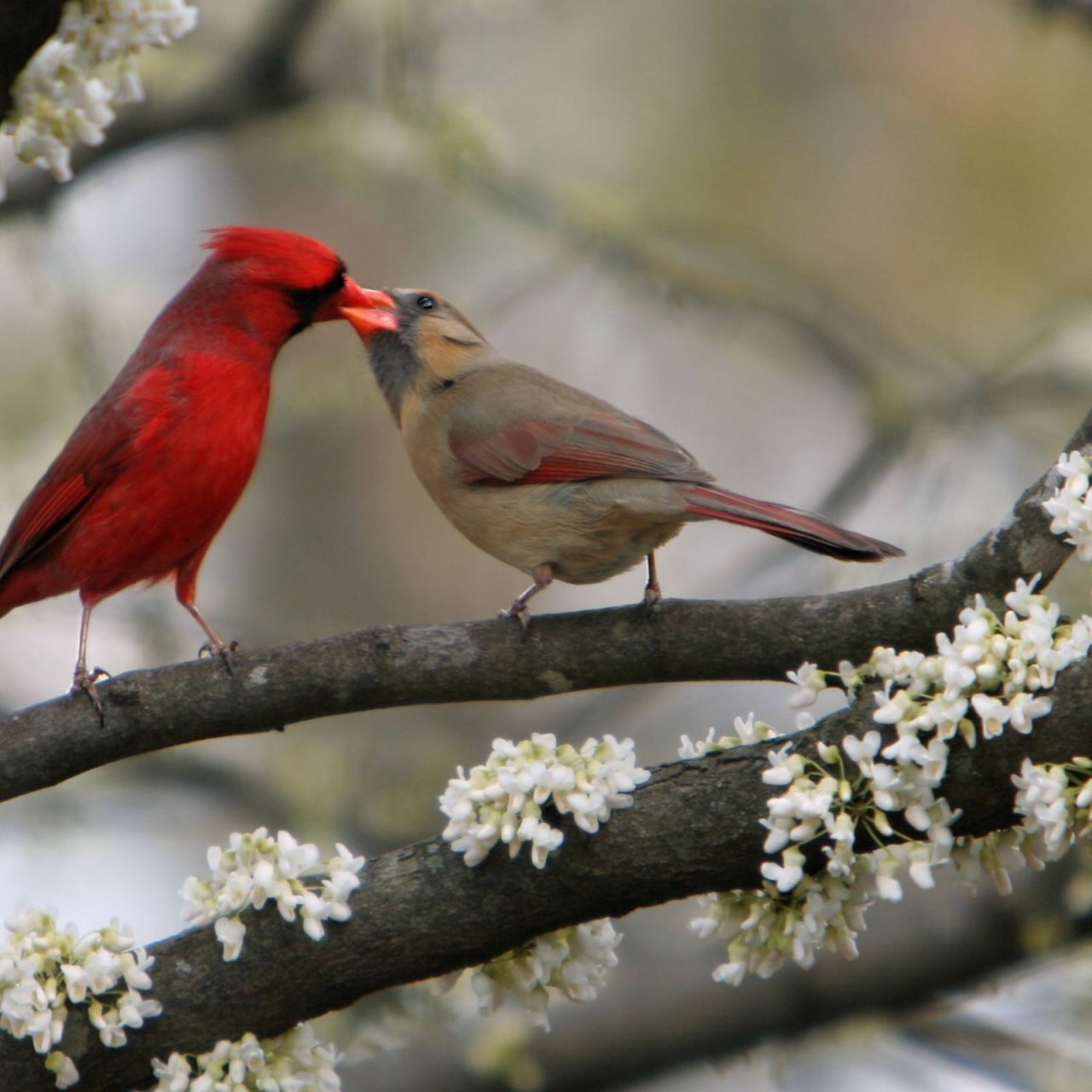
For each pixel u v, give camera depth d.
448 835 6.29
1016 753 6.02
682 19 17.06
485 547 8.86
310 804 13.84
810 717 6.56
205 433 9.30
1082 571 12.50
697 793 6.34
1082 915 10.70
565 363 17.31
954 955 10.91
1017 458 14.52
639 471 8.23
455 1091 11.31
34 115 7.77
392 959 6.45
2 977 6.17
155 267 17.08
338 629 15.19
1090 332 14.61
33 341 14.56
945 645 6.10
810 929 6.23
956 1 17.23
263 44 13.25
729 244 14.65
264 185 17.83
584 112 16.88
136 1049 6.39
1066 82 17.02
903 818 6.17
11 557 9.52
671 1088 12.95
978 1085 11.12
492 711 15.46
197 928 6.63
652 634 7.26
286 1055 6.46
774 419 18.25
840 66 17.25
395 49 13.44
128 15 7.64
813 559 14.20
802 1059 11.55
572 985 6.58
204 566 16.47
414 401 9.45
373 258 17.61
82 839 13.88
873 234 16.92
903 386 14.62
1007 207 16.91
